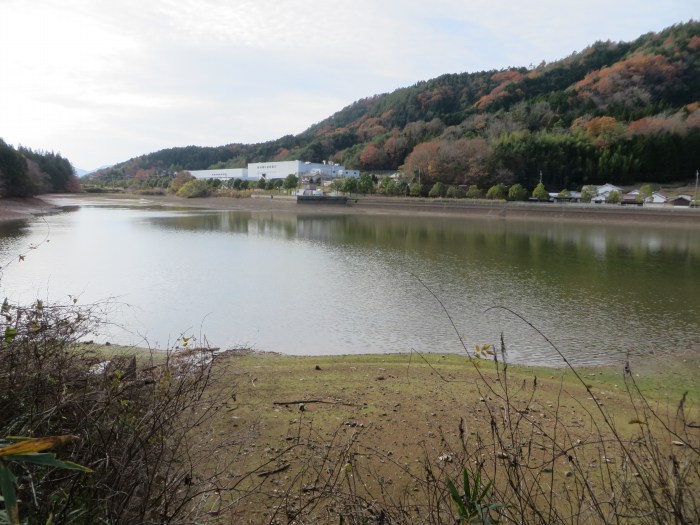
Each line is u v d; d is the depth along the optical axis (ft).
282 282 47.96
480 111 320.50
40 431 6.02
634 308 38.99
